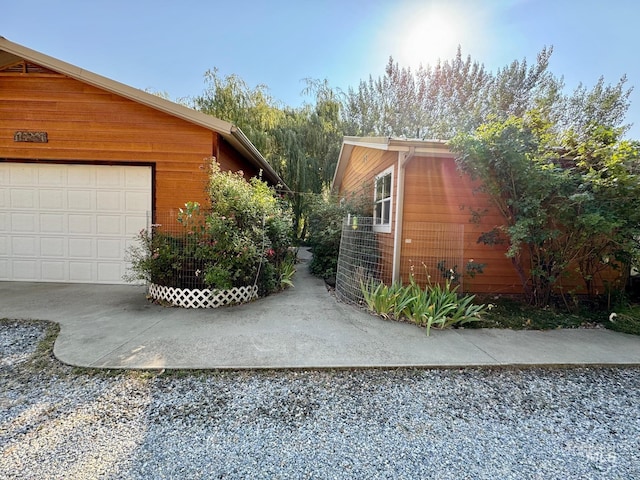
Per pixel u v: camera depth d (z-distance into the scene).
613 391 2.78
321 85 15.16
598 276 5.57
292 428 2.17
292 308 4.84
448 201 5.58
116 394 2.53
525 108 14.82
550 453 1.99
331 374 2.93
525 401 2.59
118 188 6.11
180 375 2.83
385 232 6.16
